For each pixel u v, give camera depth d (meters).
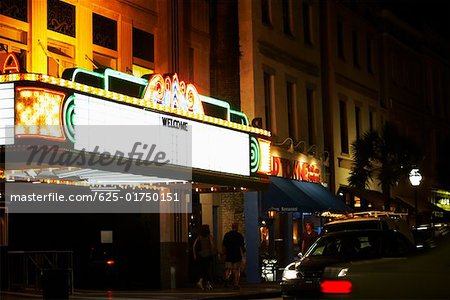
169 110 21.48
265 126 31.56
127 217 24.36
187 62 27.58
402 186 45.31
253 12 31.38
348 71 39.88
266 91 32.38
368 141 36.06
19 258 21.12
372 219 21.06
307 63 35.88
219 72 30.61
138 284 24.16
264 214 30.28
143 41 25.48
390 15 45.47
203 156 23.19
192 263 27.53
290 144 32.94
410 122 47.84
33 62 20.58
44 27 21.05
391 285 9.58
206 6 29.44
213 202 29.27
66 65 22.11
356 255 17.92
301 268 17.89
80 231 23.73
